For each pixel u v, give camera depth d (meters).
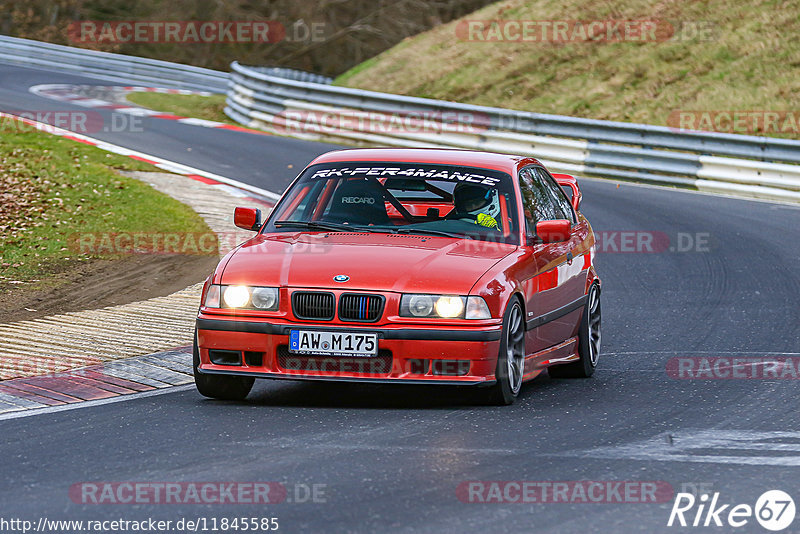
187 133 88.00
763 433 22.12
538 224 26.80
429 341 23.67
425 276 24.23
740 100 93.94
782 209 65.62
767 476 18.80
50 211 54.09
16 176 60.44
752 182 71.50
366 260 24.81
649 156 76.06
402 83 117.44
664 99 97.94
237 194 62.84
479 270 24.73
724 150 73.19
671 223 59.97
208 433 21.75
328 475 18.52
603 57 108.69
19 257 46.31
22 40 141.50
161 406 24.55
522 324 25.66
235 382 25.33
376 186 28.38
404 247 25.80
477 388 25.34
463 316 23.81
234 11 183.38
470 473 18.72
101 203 56.59
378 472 18.72
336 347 23.78
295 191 28.94
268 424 22.61
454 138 85.25
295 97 96.00
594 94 102.75
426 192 28.58
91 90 118.25
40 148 70.06
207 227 53.34
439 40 125.19
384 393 26.72
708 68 100.69
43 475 18.64
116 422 22.80
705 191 73.69
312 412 23.98
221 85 134.38
